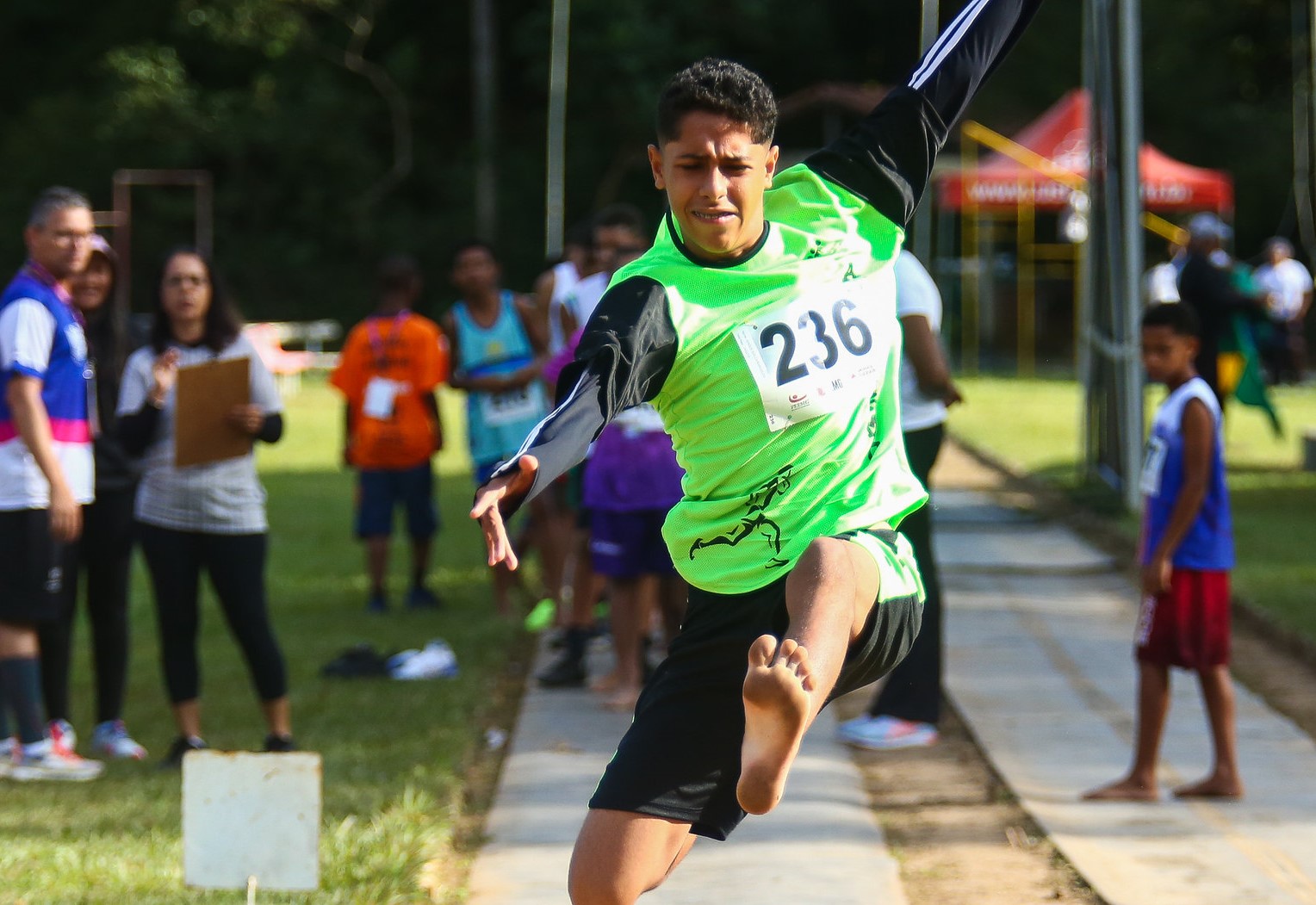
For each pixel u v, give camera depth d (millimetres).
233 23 75125
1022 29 8812
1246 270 37031
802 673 6375
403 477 22062
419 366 21922
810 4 80562
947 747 15109
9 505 13617
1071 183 55594
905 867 11648
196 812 9875
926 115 8305
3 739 14531
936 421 14508
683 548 7625
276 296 77125
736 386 7320
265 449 42125
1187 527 12750
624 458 16141
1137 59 28969
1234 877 11180
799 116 82250
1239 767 14055
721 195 7160
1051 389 58375
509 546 6301
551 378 18297
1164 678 13031
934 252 76875
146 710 16797
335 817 12242
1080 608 22188
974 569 25016
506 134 82438
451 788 13320
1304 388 56562
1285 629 19266
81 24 80688
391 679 17938
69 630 14977
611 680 17188
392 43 82750
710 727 7406
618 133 78250
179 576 14133
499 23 82812
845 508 7492
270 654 14305
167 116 74875
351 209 78000
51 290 13805
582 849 7312
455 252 20844
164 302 14125
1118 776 13852
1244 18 79938
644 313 7152
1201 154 80625
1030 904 10820
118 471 14992
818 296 7504
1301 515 28812
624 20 75312
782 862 11438
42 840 11883
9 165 75438
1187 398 12766
